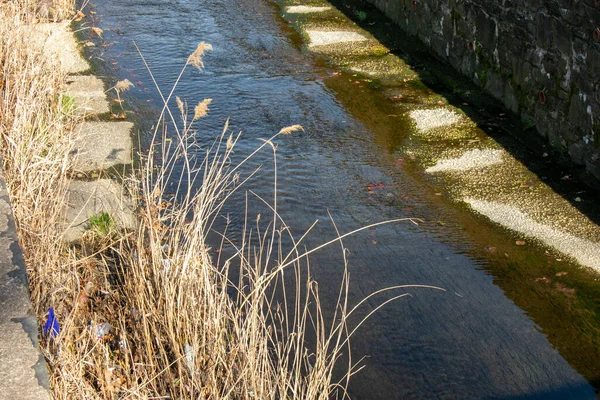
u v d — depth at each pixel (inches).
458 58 296.7
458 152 230.5
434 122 252.8
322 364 120.1
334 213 195.5
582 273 168.4
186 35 355.9
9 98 205.9
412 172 219.0
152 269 141.3
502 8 253.0
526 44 239.3
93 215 176.9
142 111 261.6
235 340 130.6
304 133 246.2
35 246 144.8
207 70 307.4
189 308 132.3
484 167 219.8
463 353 143.9
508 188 207.2
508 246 179.8
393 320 153.1
